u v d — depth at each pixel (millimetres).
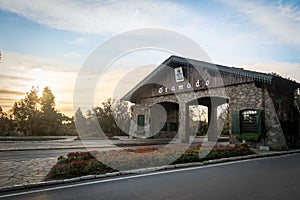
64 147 12383
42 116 25578
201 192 4336
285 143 12414
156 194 4215
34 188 4590
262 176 5770
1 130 23844
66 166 5777
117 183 5008
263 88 12820
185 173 6117
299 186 4793
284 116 13523
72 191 4383
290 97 14445
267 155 10188
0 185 4559
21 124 25016
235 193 4273
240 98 13609
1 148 11664
